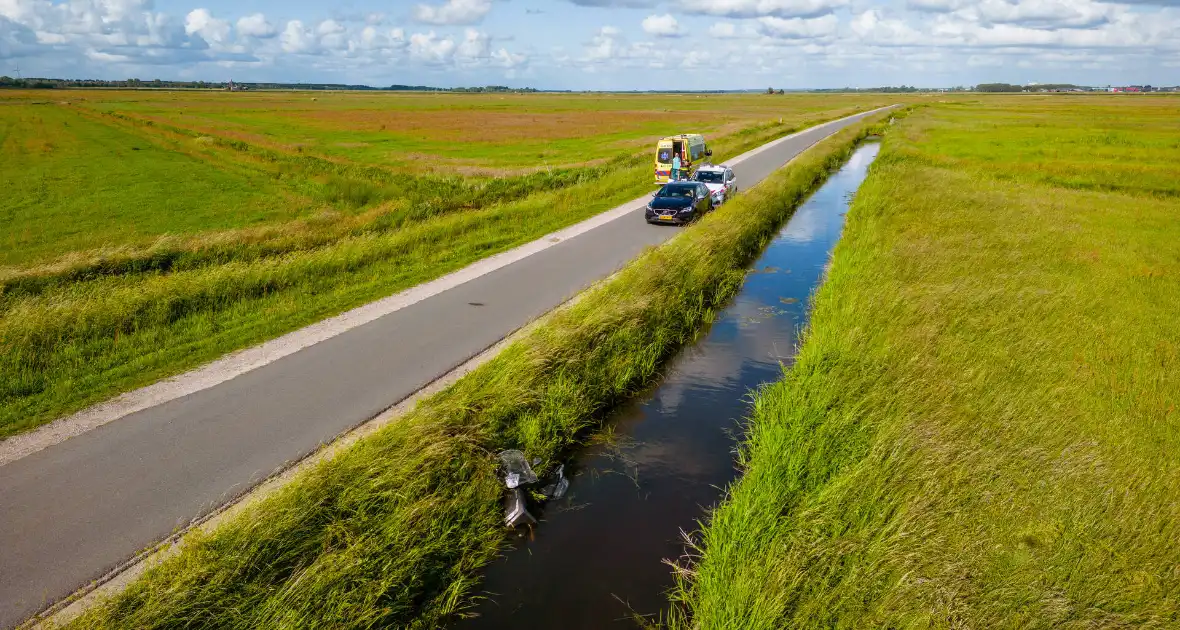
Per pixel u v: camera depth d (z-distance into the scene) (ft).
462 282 50.39
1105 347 35.37
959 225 66.13
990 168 116.26
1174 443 25.80
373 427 27.81
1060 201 82.74
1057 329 38.11
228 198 102.73
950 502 21.65
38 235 75.77
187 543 19.10
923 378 30.76
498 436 27.04
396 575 19.71
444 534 21.86
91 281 48.85
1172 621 17.03
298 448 26.20
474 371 31.32
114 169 137.08
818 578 18.81
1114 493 22.08
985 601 17.72
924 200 78.74
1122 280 48.26
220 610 17.20
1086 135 178.29
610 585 21.42
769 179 97.76
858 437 25.82
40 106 398.83
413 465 22.79
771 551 19.88
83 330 36.83
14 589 18.58
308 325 40.93
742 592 18.53
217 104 481.87
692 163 114.42
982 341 36.22
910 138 173.88
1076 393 30.09
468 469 24.57
